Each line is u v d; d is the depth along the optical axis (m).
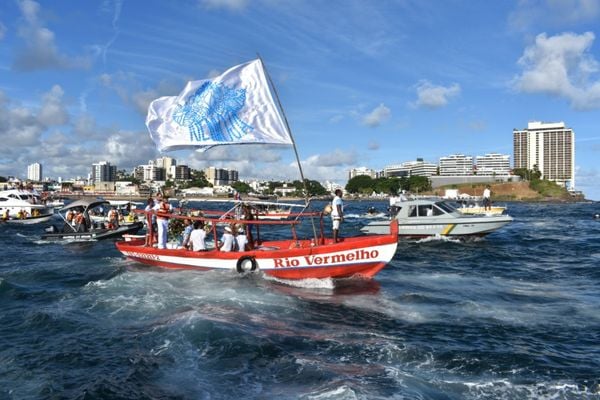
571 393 6.52
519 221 49.03
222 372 7.27
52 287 13.98
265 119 11.66
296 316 10.40
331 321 10.06
